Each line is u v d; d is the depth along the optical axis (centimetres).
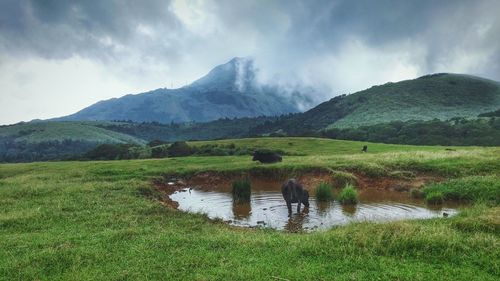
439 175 2953
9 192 2398
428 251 1176
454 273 1037
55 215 1773
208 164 4069
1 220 1680
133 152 7438
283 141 7312
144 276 1055
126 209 1905
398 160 3306
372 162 3303
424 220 1567
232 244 1317
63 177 3291
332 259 1152
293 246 1266
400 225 1332
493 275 1034
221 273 1058
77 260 1164
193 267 1120
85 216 1761
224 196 2766
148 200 2202
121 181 2862
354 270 1066
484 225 1380
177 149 6775
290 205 2094
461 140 11975
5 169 4428
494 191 2211
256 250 1249
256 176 3434
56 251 1227
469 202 2220
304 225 1848
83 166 4262
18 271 1103
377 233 1273
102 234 1440
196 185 3341
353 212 2100
